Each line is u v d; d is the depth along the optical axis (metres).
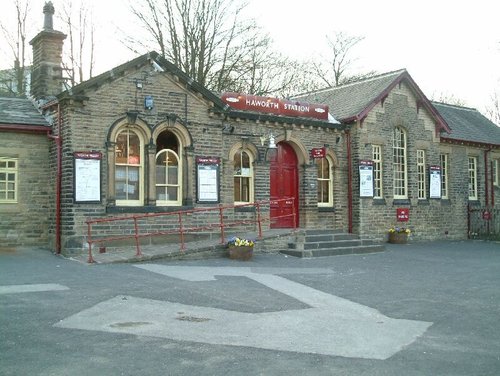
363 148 20.20
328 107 20.03
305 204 19.09
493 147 26.30
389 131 21.20
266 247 16.42
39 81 16.73
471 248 19.72
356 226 20.02
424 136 22.59
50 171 15.67
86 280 10.73
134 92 15.34
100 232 14.63
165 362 5.85
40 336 6.77
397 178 21.81
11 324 7.31
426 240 22.48
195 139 16.38
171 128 16.00
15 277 10.95
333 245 17.27
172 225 15.83
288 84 37.78
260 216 17.58
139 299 9.05
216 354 6.18
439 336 7.20
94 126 14.70
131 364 5.77
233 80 31.53
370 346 6.65
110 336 6.83
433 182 22.89
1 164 15.27
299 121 18.78
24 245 15.46
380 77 22.19
